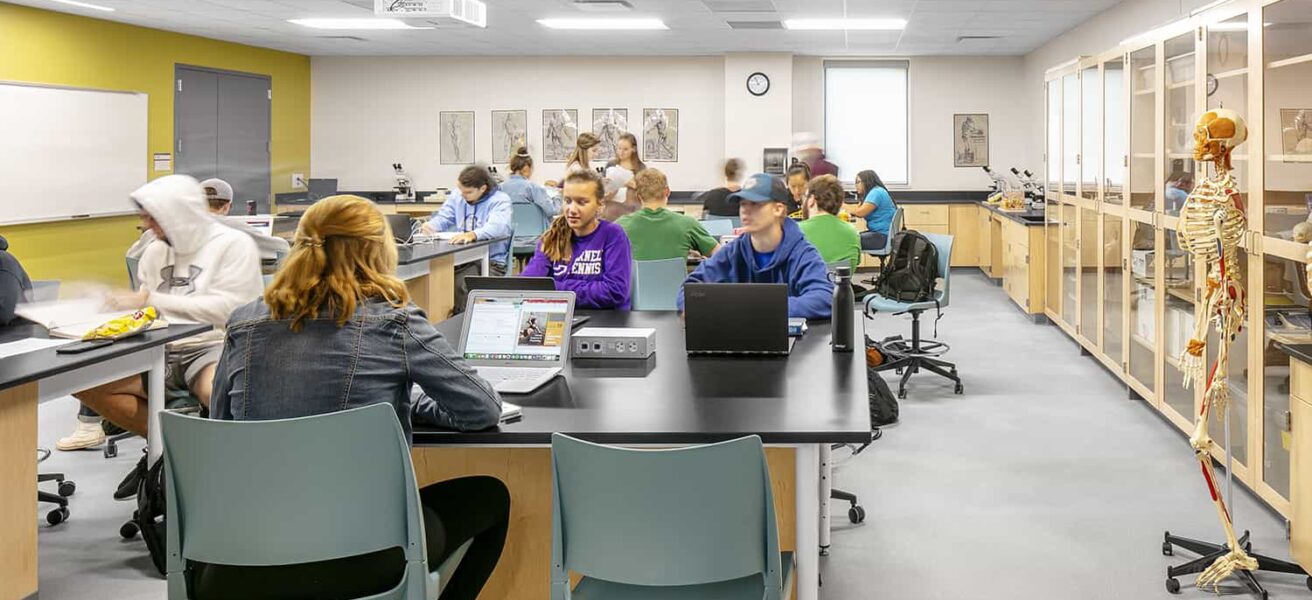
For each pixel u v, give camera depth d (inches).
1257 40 141.8
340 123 500.1
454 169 499.8
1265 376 142.6
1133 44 214.8
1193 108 176.2
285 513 74.4
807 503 85.4
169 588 77.2
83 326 136.4
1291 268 135.6
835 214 229.3
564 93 493.7
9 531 115.6
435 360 80.1
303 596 76.0
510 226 273.0
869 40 426.9
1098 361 266.4
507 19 368.2
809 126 497.0
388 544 75.8
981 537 140.7
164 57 396.2
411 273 234.1
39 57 338.3
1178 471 170.6
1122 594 121.6
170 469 75.8
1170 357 192.7
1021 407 218.1
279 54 469.7
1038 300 335.3
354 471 74.2
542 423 84.6
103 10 342.3
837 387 97.4
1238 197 122.0
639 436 81.7
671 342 123.0
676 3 331.3
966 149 495.2
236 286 154.6
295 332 78.9
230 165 437.7
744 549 73.9
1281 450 139.6
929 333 315.6
